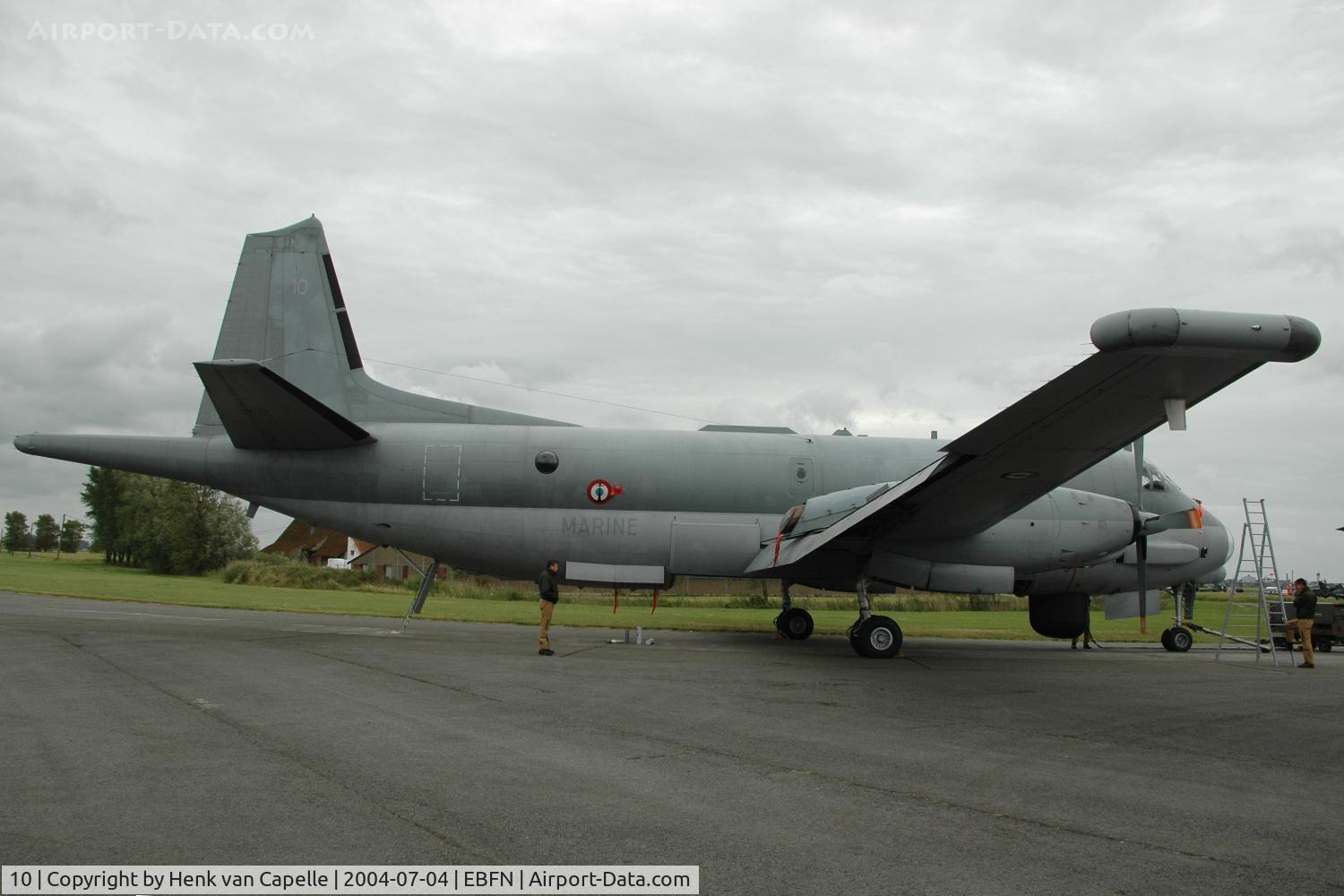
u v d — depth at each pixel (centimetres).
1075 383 930
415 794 537
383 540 1606
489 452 1588
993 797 566
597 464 1595
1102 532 1473
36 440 1559
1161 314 772
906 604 3741
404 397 1664
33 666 1052
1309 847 476
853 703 929
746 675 1130
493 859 432
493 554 1588
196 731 702
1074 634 1709
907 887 407
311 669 1064
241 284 1667
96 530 8594
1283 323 781
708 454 1625
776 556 1459
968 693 1032
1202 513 1738
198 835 457
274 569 4019
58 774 568
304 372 1650
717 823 497
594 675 1085
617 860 434
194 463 1566
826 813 521
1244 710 946
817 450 1661
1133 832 496
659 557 1585
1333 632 2091
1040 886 411
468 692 930
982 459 1148
